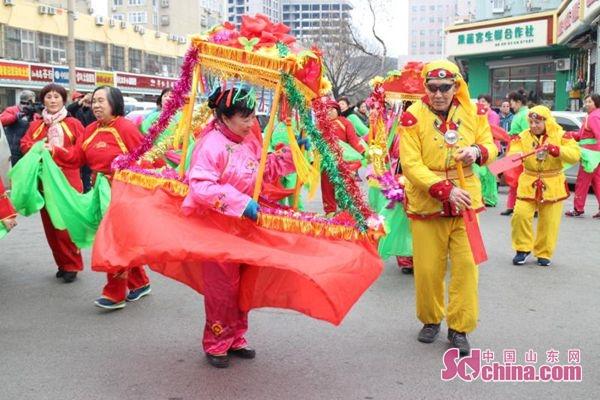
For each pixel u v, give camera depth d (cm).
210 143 379
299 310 394
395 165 670
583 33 1841
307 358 432
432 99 426
